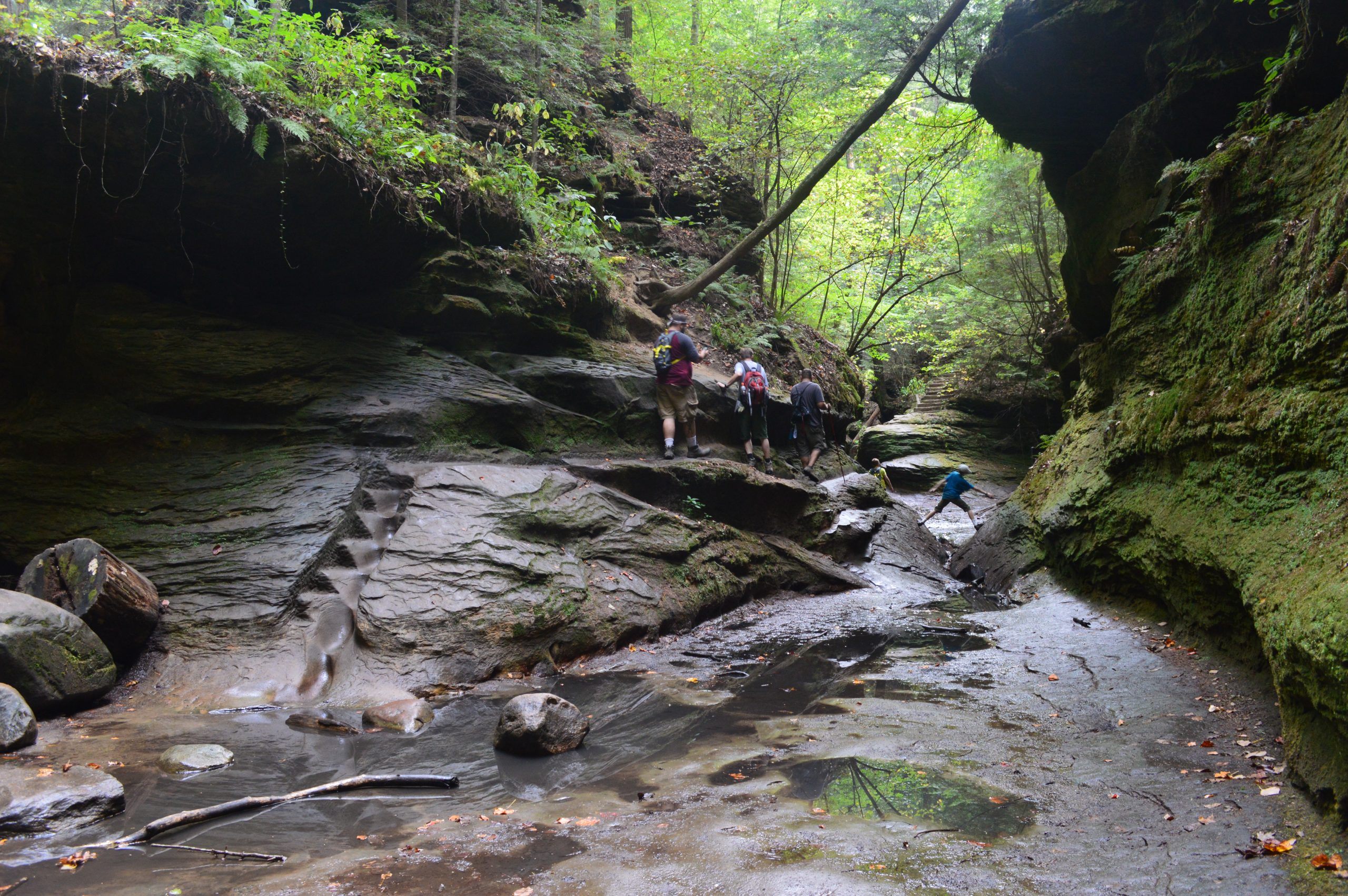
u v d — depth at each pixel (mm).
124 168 7234
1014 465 23859
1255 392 5484
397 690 6055
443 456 8609
